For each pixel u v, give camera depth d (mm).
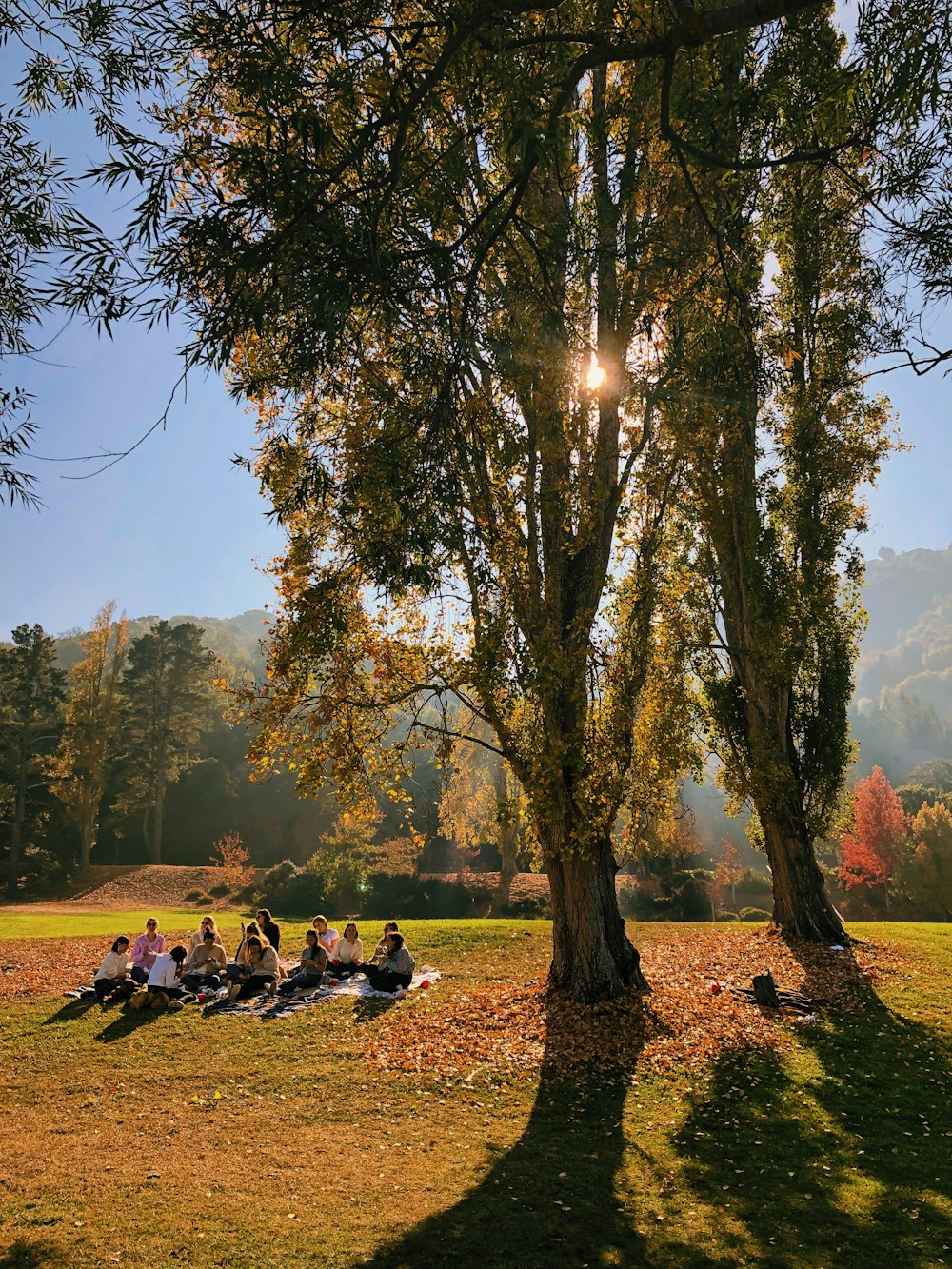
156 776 61469
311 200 5211
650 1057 11562
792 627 19875
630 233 9609
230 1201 7016
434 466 6504
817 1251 6453
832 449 19828
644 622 14453
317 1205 7031
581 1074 10914
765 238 9773
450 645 12820
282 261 5332
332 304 5309
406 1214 6945
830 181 8109
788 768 19891
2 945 18500
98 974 14094
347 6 5355
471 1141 8781
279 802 69500
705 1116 9609
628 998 13656
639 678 14055
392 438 6691
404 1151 8477
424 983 15023
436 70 5336
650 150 8992
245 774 74125
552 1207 7180
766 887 53500
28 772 57750
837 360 18969
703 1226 6875
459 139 6219
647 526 15070
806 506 20219
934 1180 7879
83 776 56188
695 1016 13406
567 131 6914
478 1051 11641
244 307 5289
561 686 12578
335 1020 12945
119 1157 8062
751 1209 7215
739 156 7379
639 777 14336
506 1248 6395
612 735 13492
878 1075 11062
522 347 7656
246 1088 10258
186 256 5199
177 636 63469
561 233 7680
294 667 12148
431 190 6445
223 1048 11656
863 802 50656
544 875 47188
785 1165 8234
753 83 7223
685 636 16703
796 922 20359
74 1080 10477
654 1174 8000
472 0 5414
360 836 44094
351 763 12641
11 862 51625
